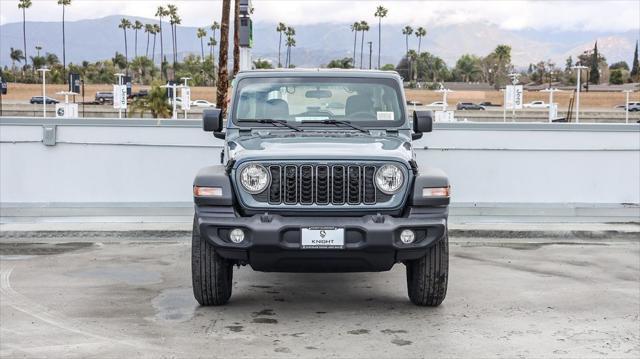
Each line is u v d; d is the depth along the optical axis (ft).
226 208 21.62
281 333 20.88
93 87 356.59
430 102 361.71
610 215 40.06
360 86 26.20
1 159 40.19
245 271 29.55
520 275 28.66
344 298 25.12
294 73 26.48
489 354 19.06
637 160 41.19
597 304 24.21
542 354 19.08
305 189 21.61
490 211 39.93
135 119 40.19
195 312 23.07
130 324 21.65
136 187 40.45
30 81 464.65
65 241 35.83
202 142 40.34
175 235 36.86
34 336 20.42
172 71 511.40
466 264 30.83
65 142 40.24
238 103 26.04
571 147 40.88
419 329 21.29
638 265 30.76
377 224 21.13
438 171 22.52
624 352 19.29
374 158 21.70
